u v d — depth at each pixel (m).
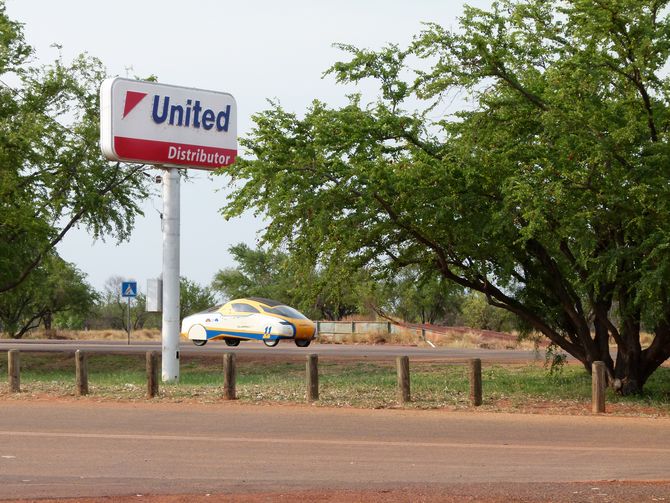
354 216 21.30
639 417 18.88
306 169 21.33
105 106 26.73
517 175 20.89
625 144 20.62
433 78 21.80
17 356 22.55
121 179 37.56
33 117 35.00
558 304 25.80
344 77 21.97
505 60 21.53
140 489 11.13
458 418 18.33
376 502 10.18
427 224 22.02
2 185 33.38
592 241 20.66
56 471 12.52
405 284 25.80
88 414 18.55
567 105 21.16
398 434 16.22
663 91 21.53
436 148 22.45
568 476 12.38
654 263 20.84
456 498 10.43
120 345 46.47
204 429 16.64
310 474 12.41
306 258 23.09
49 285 70.00
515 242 20.64
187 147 27.73
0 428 16.66
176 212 27.66
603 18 20.58
